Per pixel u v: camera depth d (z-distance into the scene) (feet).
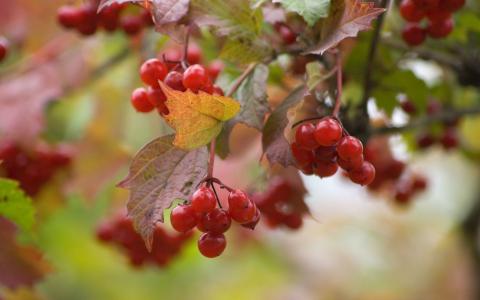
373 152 2.45
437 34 2.12
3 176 2.48
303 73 2.10
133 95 1.94
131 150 2.83
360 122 2.14
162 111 1.93
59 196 2.56
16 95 2.64
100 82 2.88
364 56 2.20
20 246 2.17
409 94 2.27
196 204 1.83
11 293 2.43
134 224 1.85
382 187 2.65
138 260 2.58
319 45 1.93
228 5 1.94
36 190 2.51
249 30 1.96
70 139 2.80
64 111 2.83
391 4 2.14
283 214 2.32
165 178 1.86
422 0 2.03
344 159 1.86
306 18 1.91
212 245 1.85
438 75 2.48
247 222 1.86
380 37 2.18
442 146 2.51
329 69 2.07
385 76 2.22
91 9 2.23
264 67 1.97
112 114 2.89
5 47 2.21
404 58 2.29
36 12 2.70
